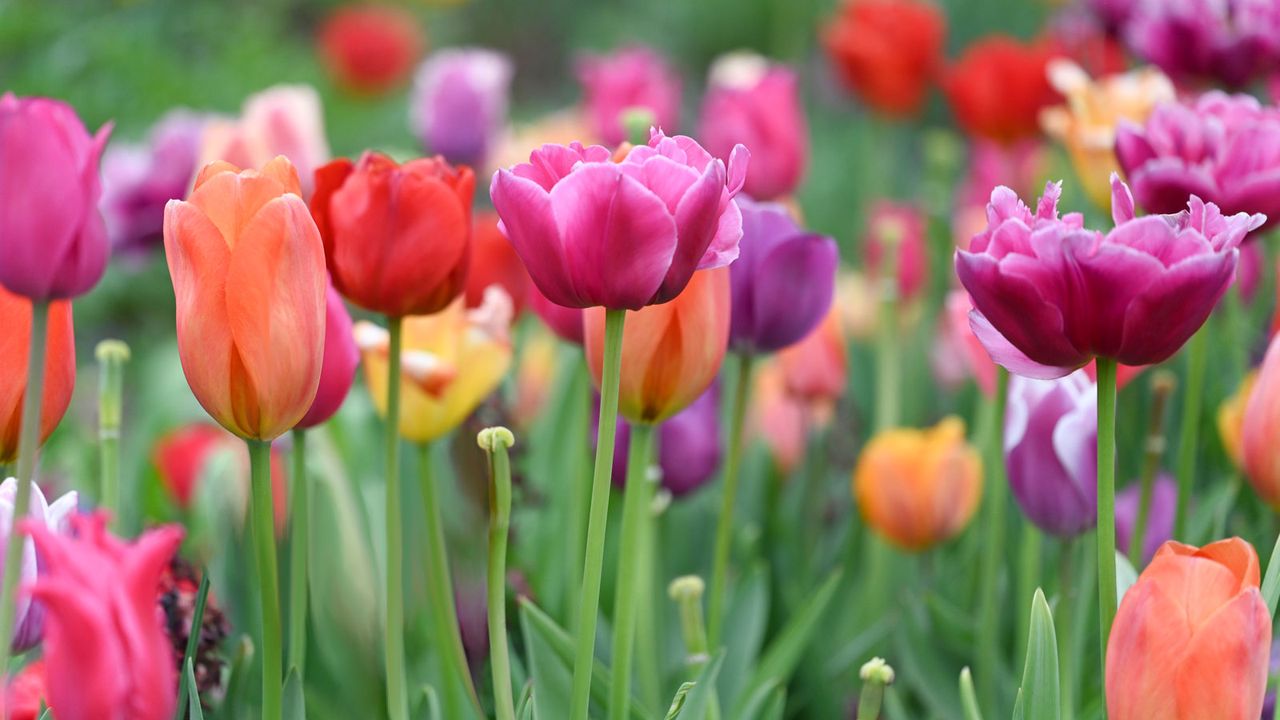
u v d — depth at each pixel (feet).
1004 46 7.29
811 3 18.98
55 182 3.64
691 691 4.04
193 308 3.77
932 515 4.82
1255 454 4.18
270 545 3.87
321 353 3.82
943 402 6.91
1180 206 4.20
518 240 3.76
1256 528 4.85
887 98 8.89
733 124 6.15
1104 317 3.68
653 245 3.72
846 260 11.75
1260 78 4.89
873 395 6.58
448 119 7.57
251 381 3.78
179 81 12.74
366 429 5.76
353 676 4.50
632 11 24.58
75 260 3.68
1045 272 3.68
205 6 15.60
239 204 3.79
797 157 6.23
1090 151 4.90
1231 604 3.64
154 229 7.18
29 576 3.81
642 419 3.98
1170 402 5.41
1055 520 4.33
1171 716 3.67
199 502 5.29
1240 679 3.66
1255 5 4.80
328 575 4.53
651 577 4.48
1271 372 4.16
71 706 3.60
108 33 12.19
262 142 4.76
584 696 3.88
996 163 7.88
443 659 4.27
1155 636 3.67
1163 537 4.67
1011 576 5.03
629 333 3.94
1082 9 7.48
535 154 3.81
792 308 4.33
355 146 15.62
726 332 4.00
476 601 4.58
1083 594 4.49
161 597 4.19
